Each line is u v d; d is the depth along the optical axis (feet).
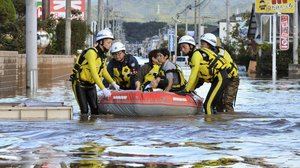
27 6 98.37
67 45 198.18
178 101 59.31
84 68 59.52
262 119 56.24
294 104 76.59
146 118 56.70
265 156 33.96
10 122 51.44
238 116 59.36
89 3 279.08
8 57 95.66
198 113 61.36
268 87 119.65
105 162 31.63
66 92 93.04
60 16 241.14
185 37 62.28
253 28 289.33
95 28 345.72
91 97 60.18
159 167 30.32
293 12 187.93
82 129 46.75
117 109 58.95
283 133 44.88
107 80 61.67
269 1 187.93
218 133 44.83
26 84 98.94
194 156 33.81
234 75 64.08
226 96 64.08
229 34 348.59
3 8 134.72
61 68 162.50
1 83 92.58
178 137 42.42
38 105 57.47
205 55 61.36
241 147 37.45
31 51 98.63
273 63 165.78
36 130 45.78
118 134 43.91
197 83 63.05
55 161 31.89
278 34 208.54
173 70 62.59
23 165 30.58
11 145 37.91
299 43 222.07
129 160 32.32
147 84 63.36
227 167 30.45
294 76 188.75
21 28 139.23
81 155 33.96
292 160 32.63
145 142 39.60
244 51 295.89
